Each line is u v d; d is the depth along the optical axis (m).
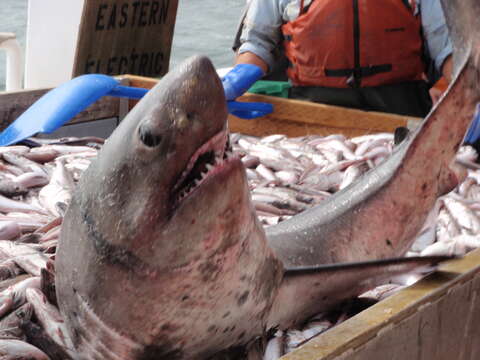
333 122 4.95
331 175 3.84
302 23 4.81
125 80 5.39
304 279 1.88
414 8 4.68
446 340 2.10
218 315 1.65
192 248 1.47
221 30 17.14
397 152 2.35
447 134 2.25
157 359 1.68
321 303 2.07
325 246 2.22
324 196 3.57
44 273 1.93
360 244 2.27
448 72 4.72
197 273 1.52
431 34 4.71
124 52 6.50
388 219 2.29
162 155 1.40
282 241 2.21
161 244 1.46
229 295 1.63
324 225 2.27
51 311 1.92
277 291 1.82
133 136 1.43
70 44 6.65
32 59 6.62
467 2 2.10
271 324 1.92
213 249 1.50
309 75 4.99
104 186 1.49
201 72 1.37
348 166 3.94
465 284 2.11
